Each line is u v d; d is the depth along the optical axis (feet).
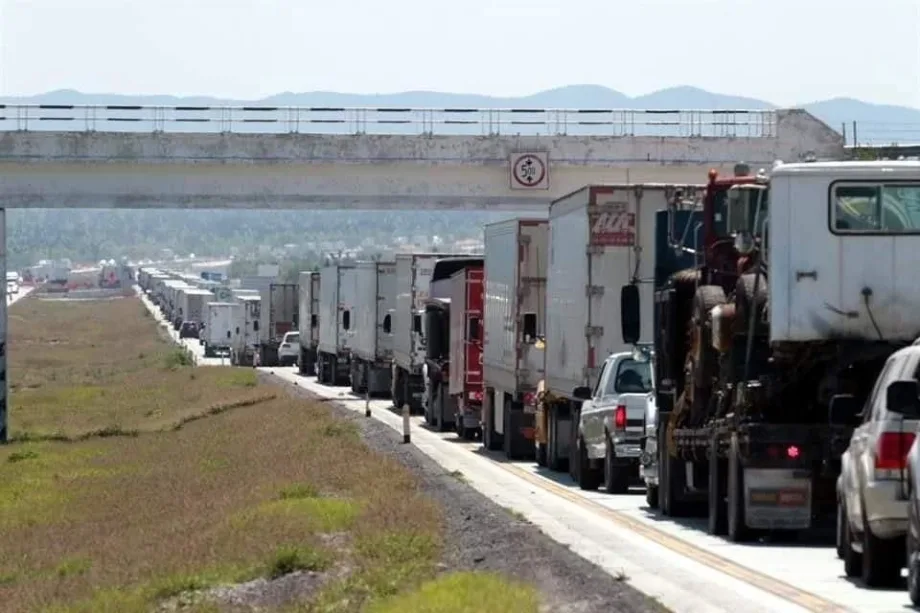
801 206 154.92
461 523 173.47
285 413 414.21
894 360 122.31
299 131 442.09
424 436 352.08
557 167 447.42
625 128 446.60
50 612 147.43
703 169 448.65
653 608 109.50
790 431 155.74
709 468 173.27
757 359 161.99
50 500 265.95
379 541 154.92
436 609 113.39
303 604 131.44
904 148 428.97
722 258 179.22
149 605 143.95
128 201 443.32
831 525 172.24
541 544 148.66
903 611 108.78
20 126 432.66
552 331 260.42
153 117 437.17
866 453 120.98
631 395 217.97
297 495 216.33
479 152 444.55
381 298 491.72
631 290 223.51
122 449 364.17
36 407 528.22
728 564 141.08
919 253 154.71
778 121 447.01
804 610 110.73
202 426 426.10
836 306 154.51
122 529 219.20
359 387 524.11
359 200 447.83
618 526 177.58
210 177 444.55
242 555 161.68
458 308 346.95
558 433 259.19
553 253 261.85
